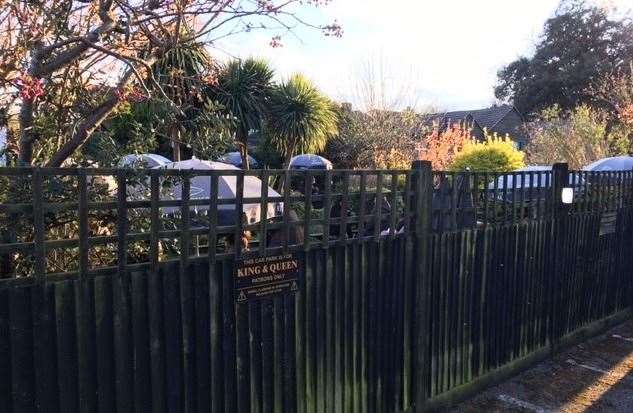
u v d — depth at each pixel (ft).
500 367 16.99
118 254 8.48
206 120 13.51
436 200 14.46
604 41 118.11
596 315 21.88
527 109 130.62
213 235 9.61
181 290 9.22
